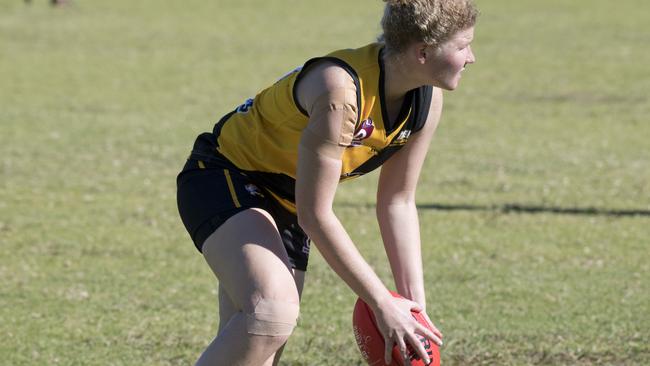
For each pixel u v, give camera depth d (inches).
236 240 466.0
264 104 499.2
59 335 765.3
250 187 501.4
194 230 487.5
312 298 864.3
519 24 3599.9
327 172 454.3
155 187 1350.9
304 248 535.2
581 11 4005.9
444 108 2048.5
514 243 1066.7
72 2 4338.1
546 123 1879.9
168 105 2069.4
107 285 908.0
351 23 3627.0
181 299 868.6
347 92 447.5
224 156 511.2
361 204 1263.5
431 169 1472.7
